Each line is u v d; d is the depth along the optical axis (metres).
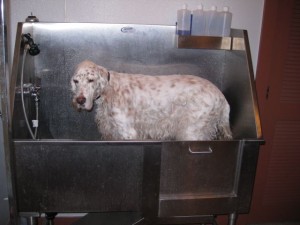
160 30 1.39
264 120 1.70
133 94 1.19
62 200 0.99
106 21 1.45
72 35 1.35
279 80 1.65
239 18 1.54
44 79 1.37
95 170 0.97
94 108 1.30
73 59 1.37
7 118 0.90
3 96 0.89
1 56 0.87
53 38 1.34
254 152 1.04
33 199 0.98
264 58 1.59
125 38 1.38
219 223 1.79
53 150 0.93
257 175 1.81
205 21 1.28
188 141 0.99
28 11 1.40
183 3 1.47
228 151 1.03
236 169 1.06
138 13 1.46
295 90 1.68
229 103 1.39
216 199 1.07
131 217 1.14
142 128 1.21
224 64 1.46
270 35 1.56
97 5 1.43
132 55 1.40
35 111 1.35
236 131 1.29
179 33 1.28
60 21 1.43
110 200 1.01
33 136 1.21
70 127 1.43
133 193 1.01
